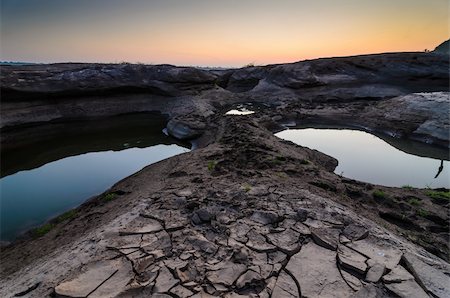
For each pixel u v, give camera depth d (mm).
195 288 4371
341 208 7129
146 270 4754
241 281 4500
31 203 11266
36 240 8109
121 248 5355
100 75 28375
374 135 21203
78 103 26953
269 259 5004
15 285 5246
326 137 20359
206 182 8570
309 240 5555
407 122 20953
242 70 44031
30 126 22969
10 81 22766
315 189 8492
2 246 8336
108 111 27984
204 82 35312
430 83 32969
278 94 35562
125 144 20484
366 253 5176
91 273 4734
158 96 31734
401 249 5344
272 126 22266
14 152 18938
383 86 33656
